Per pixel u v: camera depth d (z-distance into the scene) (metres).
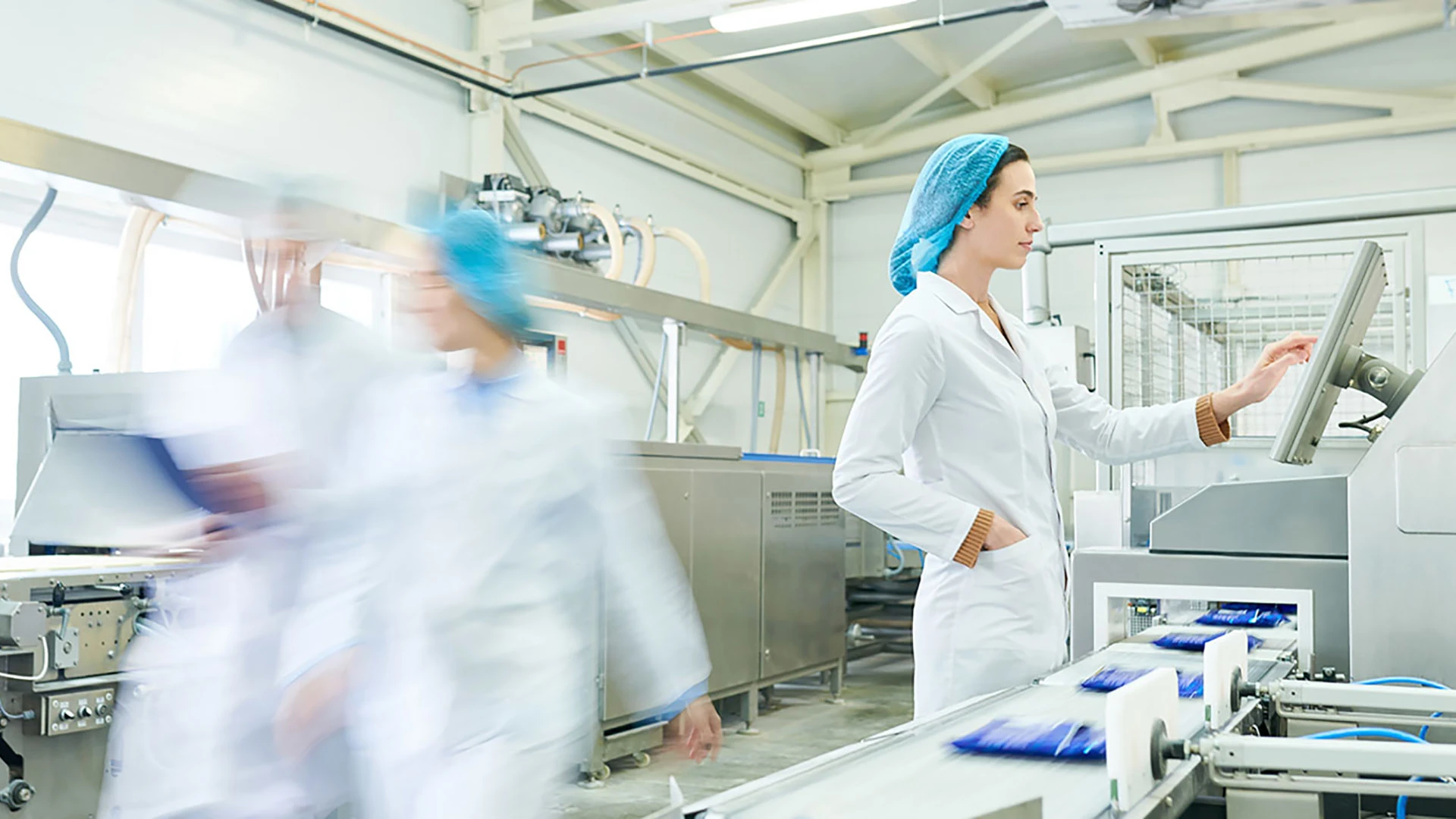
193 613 1.70
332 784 1.61
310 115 4.30
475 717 1.31
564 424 1.42
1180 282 2.90
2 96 3.34
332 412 1.66
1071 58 6.45
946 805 0.80
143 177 2.32
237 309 4.04
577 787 3.36
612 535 1.48
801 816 0.77
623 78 4.98
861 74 6.51
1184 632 1.69
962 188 1.55
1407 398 1.50
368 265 2.73
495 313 1.40
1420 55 5.73
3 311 3.54
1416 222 2.58
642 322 5.90
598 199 5.70
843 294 7.38
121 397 2.39
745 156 6.82
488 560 1.34
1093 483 4.25
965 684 1.48
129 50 3.68
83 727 1.97
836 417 7.29
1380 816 1.18
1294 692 1.15
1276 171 6.09
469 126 5.04
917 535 1.46
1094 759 0.92
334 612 1.41
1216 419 1.71
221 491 1.69
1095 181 6.58
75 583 1.96
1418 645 1.48
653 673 1.54
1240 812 0.94
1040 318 3.45
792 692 4.95
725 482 4.00
